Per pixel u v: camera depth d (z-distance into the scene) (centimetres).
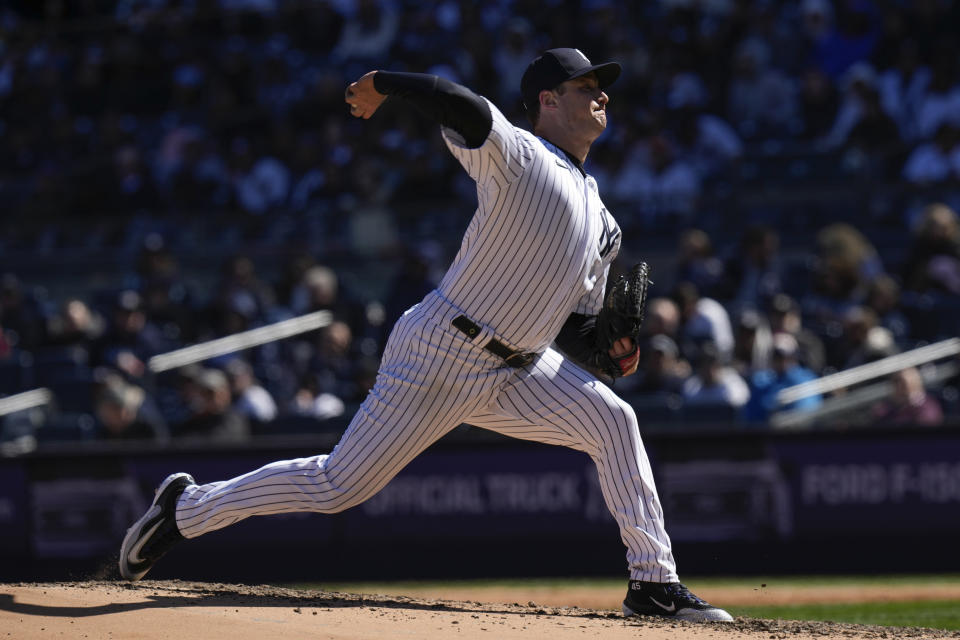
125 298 3875
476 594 2630
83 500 2989
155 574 2975
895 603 2334
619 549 2861
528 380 1413
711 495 2845
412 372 1355
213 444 2977
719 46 4991
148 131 5566
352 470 1381
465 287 1336
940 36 4725
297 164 4822
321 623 1312
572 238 1335
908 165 4084
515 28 4972
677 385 3100
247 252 4312
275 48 5769
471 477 2920
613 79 1403
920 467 2802
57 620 1288
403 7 5672
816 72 4672
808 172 4116
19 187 5116
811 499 2823
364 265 4209
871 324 3125
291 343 3741
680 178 4175
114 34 6091
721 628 1378
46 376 3800
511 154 1284
